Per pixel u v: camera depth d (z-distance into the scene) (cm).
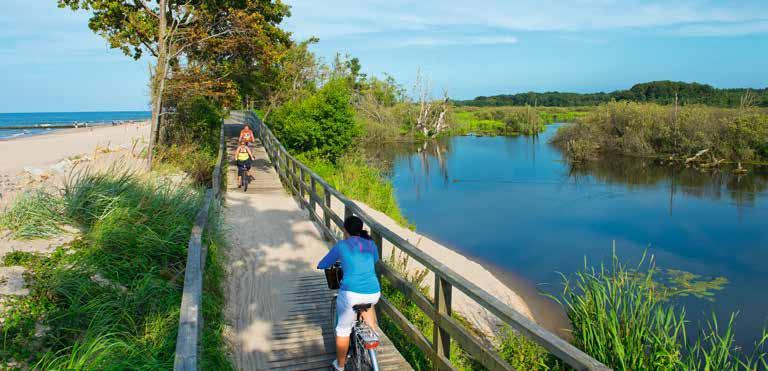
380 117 5450
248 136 1533
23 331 435
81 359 383
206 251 660
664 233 1528
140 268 606
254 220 1105
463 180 2631
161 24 1783
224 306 614
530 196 2173
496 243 1441
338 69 5347
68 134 4991
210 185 1476
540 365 566
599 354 512
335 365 444
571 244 1428
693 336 827
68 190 755
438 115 5684
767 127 2816
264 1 2177
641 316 554
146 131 4903
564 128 4391
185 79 1844
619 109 3781
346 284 430
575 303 639
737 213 1766
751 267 1188
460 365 568
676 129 3256
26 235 642
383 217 1533
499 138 5434
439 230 1594
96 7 1889
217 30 2000
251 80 2641
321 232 1008
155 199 795
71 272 533
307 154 2352
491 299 348
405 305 700
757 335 830
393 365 477
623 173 2766
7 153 2759
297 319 591
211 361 447
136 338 465
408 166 3234
